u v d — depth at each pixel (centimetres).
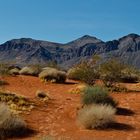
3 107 1455
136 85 2747
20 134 1362
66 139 1280
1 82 2552
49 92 2372
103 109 1509
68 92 2362
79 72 2655
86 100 1773
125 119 1605
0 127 1340
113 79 2522
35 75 3447
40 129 1437
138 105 1902
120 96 2198
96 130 1420
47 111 1736
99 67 2619
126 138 1318
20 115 1603
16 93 2156
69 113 1700
